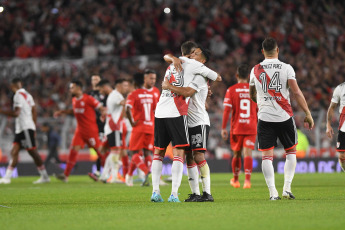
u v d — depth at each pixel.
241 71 40.97
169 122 25.84
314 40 107.50
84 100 51.47
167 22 105.31
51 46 99.62
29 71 90.06
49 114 83.44
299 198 28.67
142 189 40.06
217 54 101.38
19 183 52.25
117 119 48.81
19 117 51.66
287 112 26.95
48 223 18.41
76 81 51.16
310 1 112.88
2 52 101.94
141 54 102.06
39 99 87.62
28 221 19.03
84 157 73.94
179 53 89.06
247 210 21.59
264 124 27.19
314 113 75.50
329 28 110.62
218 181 52.31
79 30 101.19
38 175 71.12
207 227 17.08
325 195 31.42
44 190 40.19
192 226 17.33
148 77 43.09
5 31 102.75
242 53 102.31
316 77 97.19
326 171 74.88
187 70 26.12
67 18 103.38
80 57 98.00
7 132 70.44
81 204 26.56
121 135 49.38
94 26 101.31
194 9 107.25
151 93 43.47
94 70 91.00
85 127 51.84
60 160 70.88
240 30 104.44
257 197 30.33
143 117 43.28
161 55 92.88
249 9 108.88
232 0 109.12
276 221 18.22
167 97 26.09
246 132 40.53
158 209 22.48
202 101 26.84
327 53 104.56
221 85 91.75
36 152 52.44
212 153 75.69
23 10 104.88
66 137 71.44
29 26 102.75
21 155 71.81
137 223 18.14
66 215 20.77
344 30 111.50
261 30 105.56
